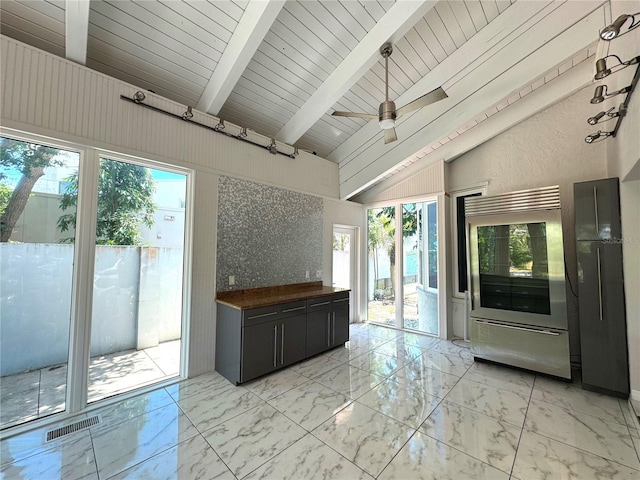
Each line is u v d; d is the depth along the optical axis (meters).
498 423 2.23
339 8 2.51
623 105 2.09
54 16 2.13
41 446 1.95
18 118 2.05
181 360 2.99
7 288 2.10
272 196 3.86
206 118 3.17
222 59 2.76
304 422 2.24
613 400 2.57
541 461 1.83
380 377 3.06
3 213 2.08
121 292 2.64
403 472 1.74
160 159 2.79
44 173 2.24
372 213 5.45
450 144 4.36
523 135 3.93
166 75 2.81
